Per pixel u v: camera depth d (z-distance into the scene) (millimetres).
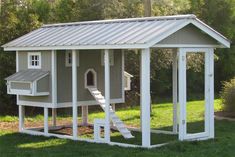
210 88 13984
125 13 23812
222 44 13992
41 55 14570
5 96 20516
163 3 22312
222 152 11781
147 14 19906
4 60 20375
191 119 19047
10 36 20859
